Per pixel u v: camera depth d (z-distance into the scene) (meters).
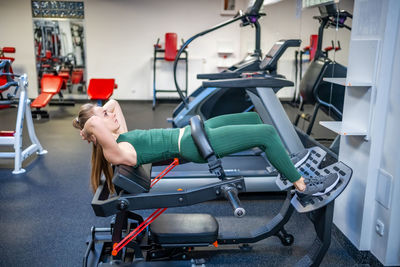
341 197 2.57
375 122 2.17
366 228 2.33
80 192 3.49
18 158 3.97
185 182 3.14
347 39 2.84
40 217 2.98
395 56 2.06
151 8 7.84
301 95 4.01
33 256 2.42
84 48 7.96
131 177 1.80
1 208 3.13
